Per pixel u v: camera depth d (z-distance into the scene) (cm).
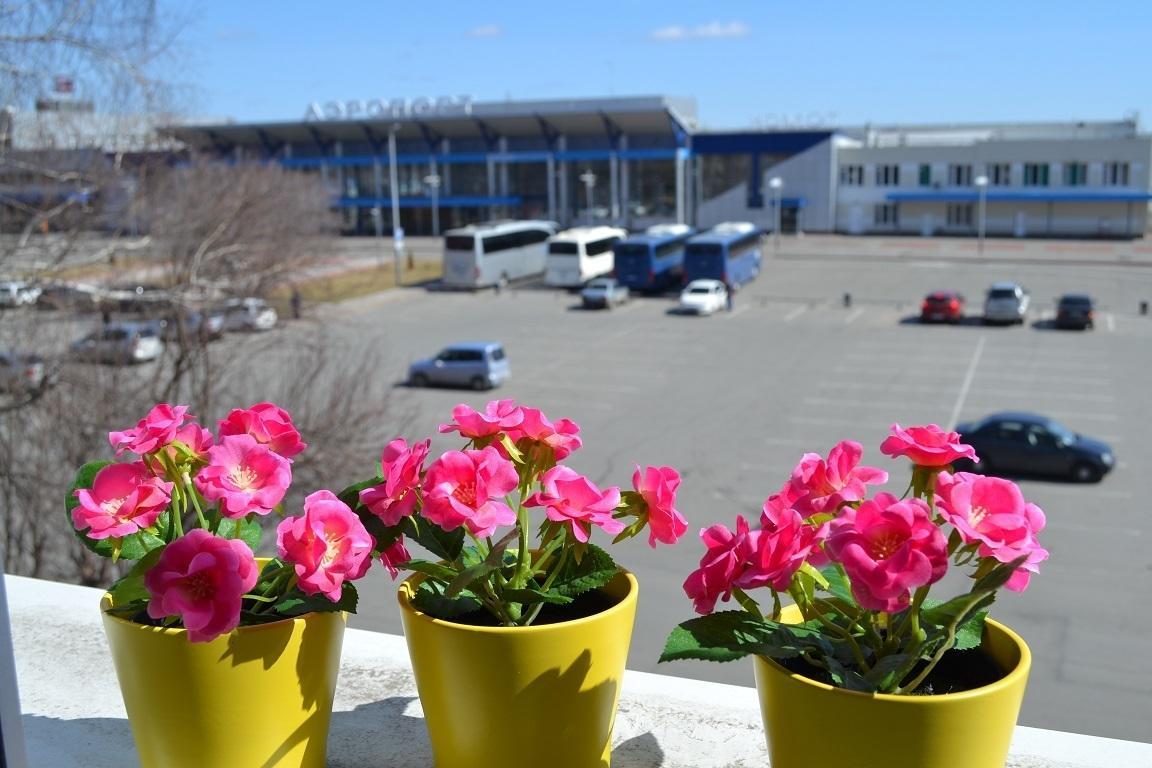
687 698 205
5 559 1186
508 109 6644
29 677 230
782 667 134
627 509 158
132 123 1255
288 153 7012
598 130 6481
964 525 127
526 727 152
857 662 142
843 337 3262
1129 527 1570
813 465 147
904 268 4816
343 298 4209
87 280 1435
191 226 1433
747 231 4412
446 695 157
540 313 3862
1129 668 1089
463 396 2580
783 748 136
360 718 202
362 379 1961
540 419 161
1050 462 1819
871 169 6231
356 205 6919
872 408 2380
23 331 1238
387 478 156
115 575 1231
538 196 6750
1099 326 3366
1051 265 4816
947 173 6081
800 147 6269
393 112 6912
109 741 200
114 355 1296
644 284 4222
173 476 169
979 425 1875
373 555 165
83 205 1259
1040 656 1123
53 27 1038
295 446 174
